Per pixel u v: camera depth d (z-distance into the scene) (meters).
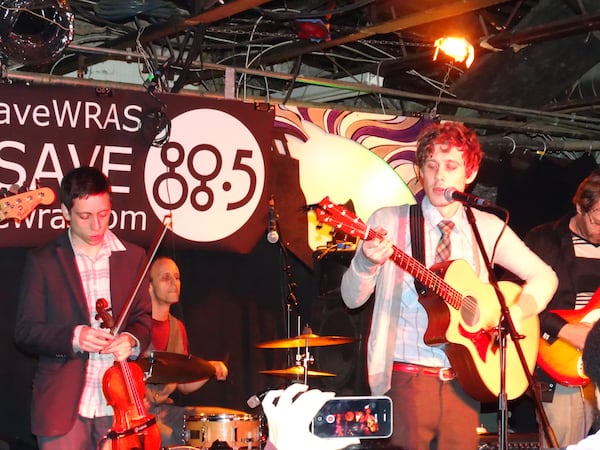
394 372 3.40
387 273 3.47
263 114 5.38
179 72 6.36
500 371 3.39
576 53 6.05
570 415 4.54
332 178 5.77
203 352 5.57
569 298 4.53
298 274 5.80
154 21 5.52
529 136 7.19
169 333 5.33
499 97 6.47
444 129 3.50
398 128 5.97
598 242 4.57
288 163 5.68
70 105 4.97
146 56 5.34
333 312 5.35
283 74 5.74
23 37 4.52
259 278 5.73
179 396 5.52
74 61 6.11
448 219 3.58
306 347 4.67
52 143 4.93
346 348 5.25
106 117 5.04
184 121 5.22
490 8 5.86
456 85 6.37
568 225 4.62
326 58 6.71
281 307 5.76
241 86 6.65
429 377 3.39
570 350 4.45
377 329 3.43
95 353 3.79
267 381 5.70
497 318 3.52
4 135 4.84
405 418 3.35
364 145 5.88
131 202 5.09
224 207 5.29
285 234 5.61
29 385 5.09
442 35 5.92
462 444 3.43
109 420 3.77
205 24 5.07
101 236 3.79
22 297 3.71
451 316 3.40
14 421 5.06
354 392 5.18
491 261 3.68
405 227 3.56
